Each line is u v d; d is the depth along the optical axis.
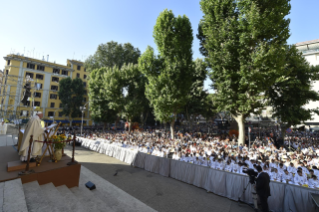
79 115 51.31
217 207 6.56
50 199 4.18
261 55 12.47
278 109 18.17
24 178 4.51
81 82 47.28
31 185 4.46
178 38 20.20
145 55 22.09
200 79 32.03
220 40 15.12
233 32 14.11
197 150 13.04
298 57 15.73
